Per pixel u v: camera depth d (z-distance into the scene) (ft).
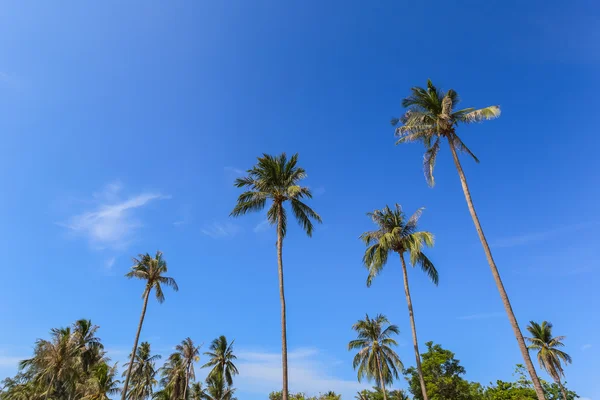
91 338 158.30
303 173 86.79
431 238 91.30
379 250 101.60
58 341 129.80
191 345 178.09
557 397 194.70
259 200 85.20
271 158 86.84
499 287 61.93
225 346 178.29
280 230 82.79
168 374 186.19
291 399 225.35
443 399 174.09
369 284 102.27
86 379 167.63
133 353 122.83
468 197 70.18
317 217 87.35
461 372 191.11
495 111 69.15
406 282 99.66
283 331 73.61
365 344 142.92
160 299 134.31
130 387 187.62
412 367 198.49
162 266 137.28
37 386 133.18
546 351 169.27
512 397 187.62
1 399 160.15
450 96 79.41
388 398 216.74
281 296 77.25
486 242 65.72
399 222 103.86
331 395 232.32
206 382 177.68
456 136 75.77
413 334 93.45
